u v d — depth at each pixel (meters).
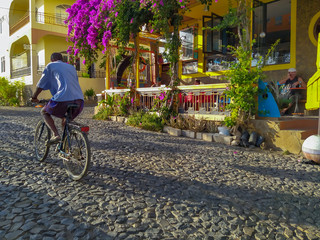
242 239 2.61
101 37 10.82
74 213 2.88
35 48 19.14
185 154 5.64
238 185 3.99
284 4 9.84
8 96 19.25
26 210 2.89
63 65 3.99
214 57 11.87
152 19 9.45
